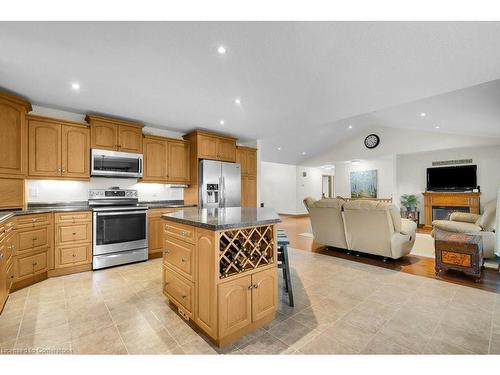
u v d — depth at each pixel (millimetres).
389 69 2262
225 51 1979
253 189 5441
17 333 1818
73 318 2033
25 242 2654
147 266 3408
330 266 3439
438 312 2143
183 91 2773
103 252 3256
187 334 1811
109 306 2242
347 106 3260
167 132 4527
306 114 3613
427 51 1956
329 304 2301
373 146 7703
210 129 4480
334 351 1620
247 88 2693
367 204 3484
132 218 3510
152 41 1834
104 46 1897
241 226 1724
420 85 2607
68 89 2721
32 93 2826
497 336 1783
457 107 3967
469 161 6371
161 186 4465
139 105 3227
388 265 3475
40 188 3295
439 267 3080
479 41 1808
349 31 1720
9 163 2725
